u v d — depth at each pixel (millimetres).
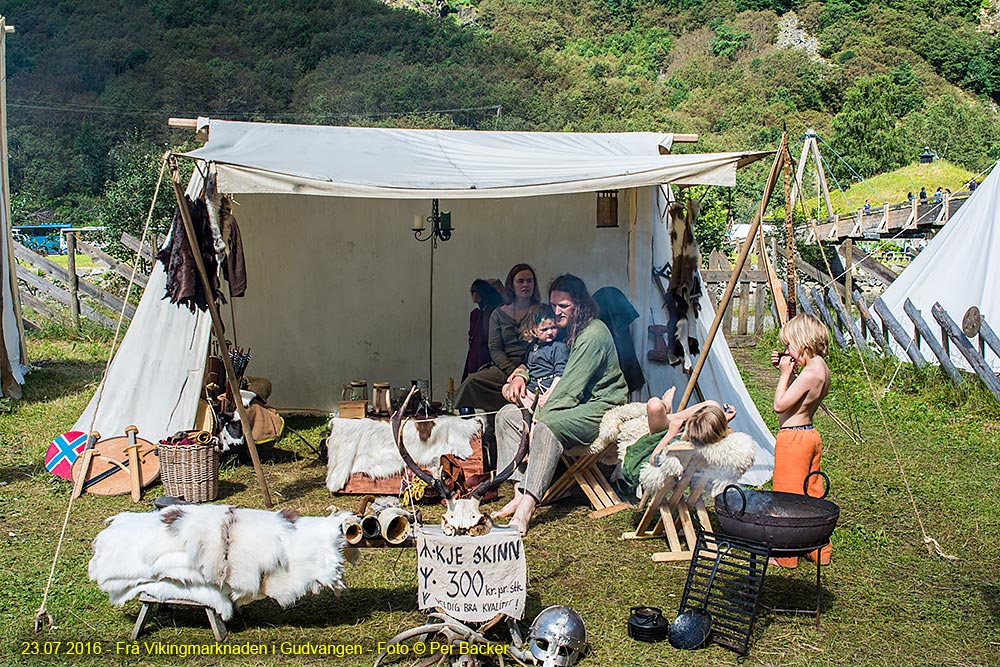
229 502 6000
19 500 5930
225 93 52188
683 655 3939
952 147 56562
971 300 10664
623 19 78000
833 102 66938
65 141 47094
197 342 6762
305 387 8547
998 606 4547
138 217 18594
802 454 4797
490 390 6719
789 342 4922
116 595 3879
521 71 60406
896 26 75812
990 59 74375
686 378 6762
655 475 4957
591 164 6125
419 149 7102
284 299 8445
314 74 56719
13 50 53344
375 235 8398
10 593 4465
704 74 68812
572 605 4434
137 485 6043
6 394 9031
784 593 4641
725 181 5496
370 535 3963
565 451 5750
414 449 6188
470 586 3730
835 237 19875
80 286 13016
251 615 4219
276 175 5297
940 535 5594
